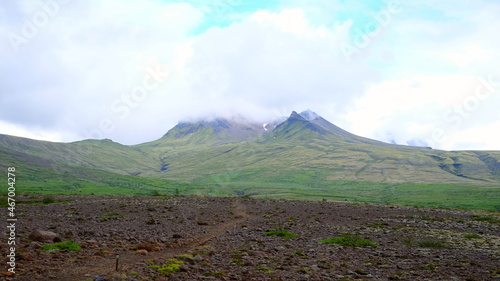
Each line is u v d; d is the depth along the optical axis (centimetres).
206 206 5253
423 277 1583
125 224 3081
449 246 2473
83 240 2170
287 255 2022
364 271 1667
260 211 4797
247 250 2098
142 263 1590
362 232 3092
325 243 2491
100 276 1266
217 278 1430
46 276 1327
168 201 5825
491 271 1717
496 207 14250
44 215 3525
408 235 2958
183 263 1647
